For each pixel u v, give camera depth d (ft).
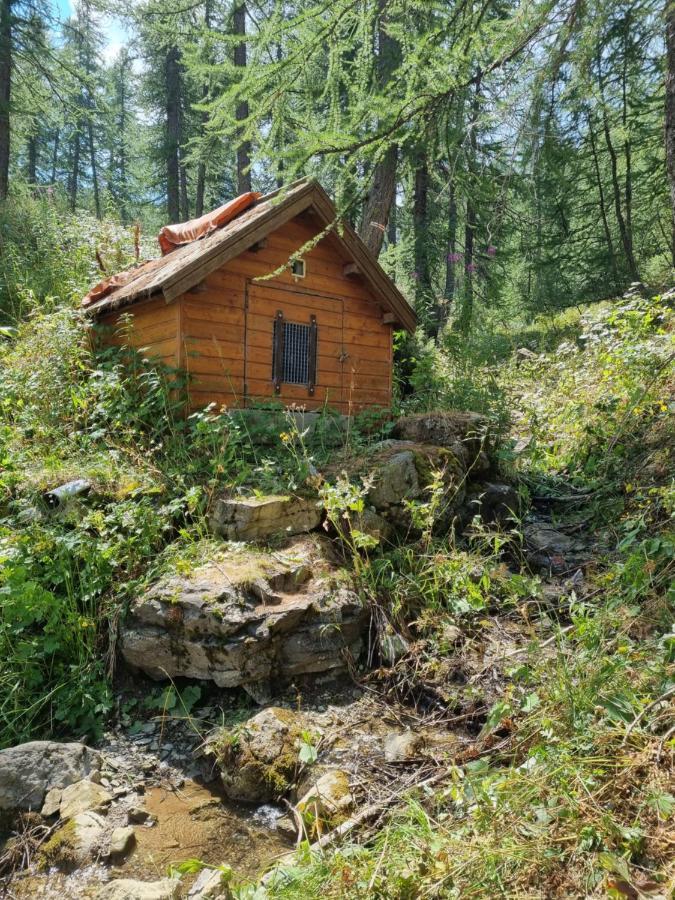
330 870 7.29
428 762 9.95
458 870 6.64
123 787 10.10
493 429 20.29
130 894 7.52
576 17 13.75
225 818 9.50
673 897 5.76
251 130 14.43
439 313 39.65
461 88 14.53
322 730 10.87
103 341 21.67
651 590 12.00
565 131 15.90
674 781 7.11
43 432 17.47
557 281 45.14
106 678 12.45
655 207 42.88
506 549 16.89
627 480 18.25
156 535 14.39
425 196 39.47
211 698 12.12
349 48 14.01
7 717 11.64
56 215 39.88
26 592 12.00
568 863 6.57
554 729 8.63
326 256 21.98
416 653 12.61
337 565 14.26
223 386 19.36
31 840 9.13
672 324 22.52
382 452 17.81
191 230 23.84
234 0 16.60
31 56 51.65
